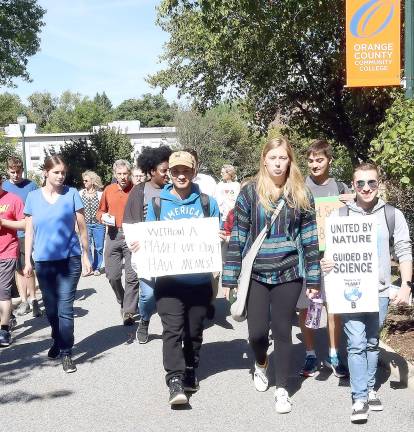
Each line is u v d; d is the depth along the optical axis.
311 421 4.61
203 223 5.05
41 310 8.76
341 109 16.77
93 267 12.15
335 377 5.57
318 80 16.89
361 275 4.60
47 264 5.96
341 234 4.62
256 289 4.83
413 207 7.55
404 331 6.35
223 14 13.82
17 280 8.57
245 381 5.55
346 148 17.55
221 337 7.08
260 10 13.73
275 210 4.71
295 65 16.88
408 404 4.88
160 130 70.19
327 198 5.44
